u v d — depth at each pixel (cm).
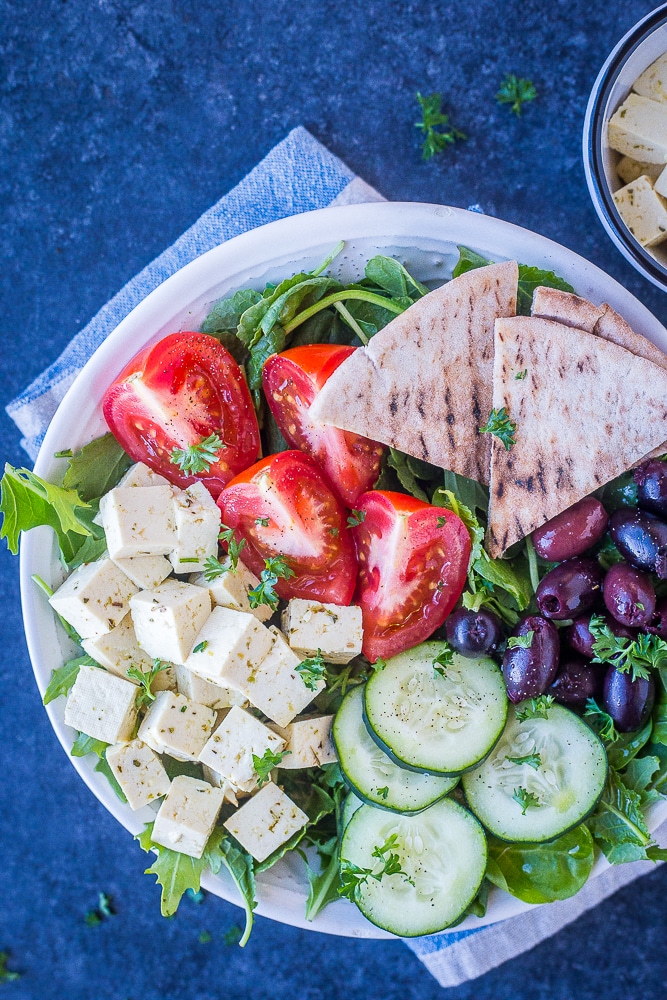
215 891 51
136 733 50
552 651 48
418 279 51
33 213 57
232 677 48
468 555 49
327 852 52
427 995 59
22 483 49
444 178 56
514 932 58
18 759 59
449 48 56
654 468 48
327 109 56
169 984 60
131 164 56
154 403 49
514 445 48
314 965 59
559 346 48
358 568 51
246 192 55
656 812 50
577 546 48
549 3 55
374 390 48
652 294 56
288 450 50
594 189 52
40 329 57
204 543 49
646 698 49
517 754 50
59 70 56
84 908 60
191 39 56
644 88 51
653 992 58
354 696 50
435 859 50
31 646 50
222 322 51
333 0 55
